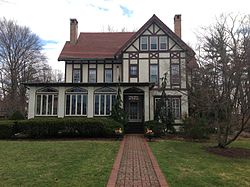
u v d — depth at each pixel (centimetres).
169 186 780
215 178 890
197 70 1747
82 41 3222
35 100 2447
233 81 1432
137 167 1034
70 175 890
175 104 2695
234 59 1427
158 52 2781
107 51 3003
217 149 1550
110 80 2884
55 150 1405
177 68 2739
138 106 2623
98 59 2866
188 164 1116
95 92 2438
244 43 1457
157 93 2733
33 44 4659
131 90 2444
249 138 2219
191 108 2450
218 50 1585
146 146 1616
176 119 2661
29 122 2016
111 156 1249
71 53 2947
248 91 1408
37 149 1436
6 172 934
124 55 2805
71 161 1123
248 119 1491
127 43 2788
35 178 855
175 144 1741
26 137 2069
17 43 4488
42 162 1103
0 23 4400
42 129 2006
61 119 2062
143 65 2780
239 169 1051
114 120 2117
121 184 801
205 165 1109
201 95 1600
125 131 2406
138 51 2800
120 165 1066
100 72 2906
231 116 1511
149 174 923
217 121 1599
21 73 4531
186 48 2591
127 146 1609
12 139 2000
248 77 1399
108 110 2406
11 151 1377
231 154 1414
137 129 2486
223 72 1452
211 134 2120
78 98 2442
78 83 2406
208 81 1539
